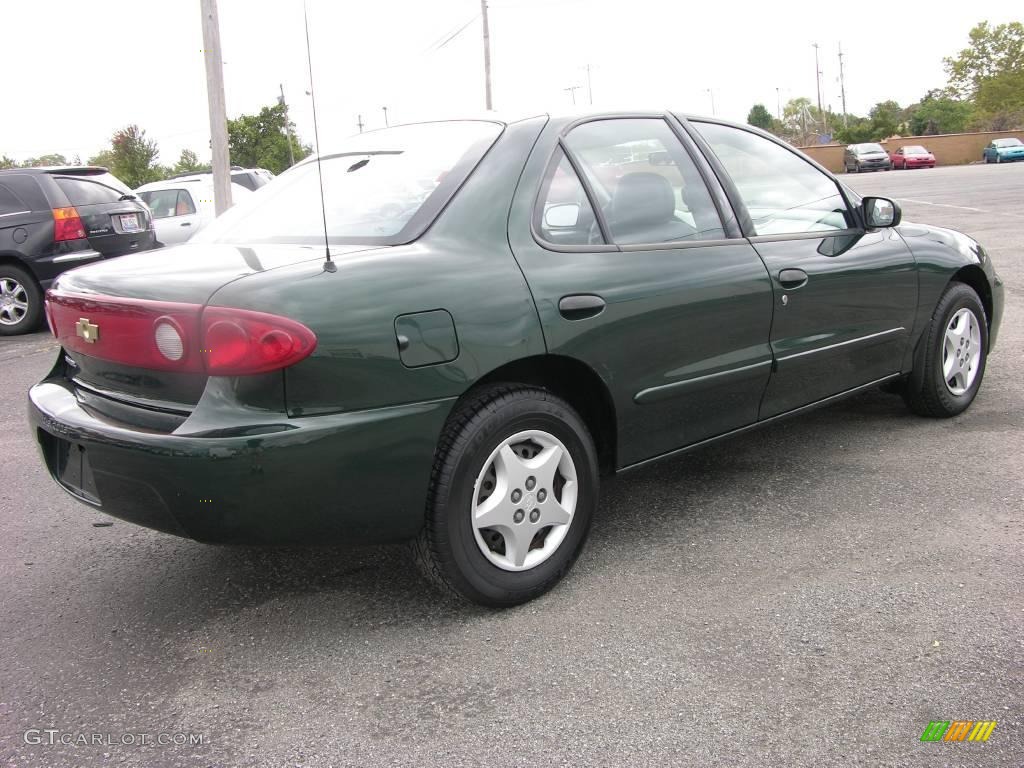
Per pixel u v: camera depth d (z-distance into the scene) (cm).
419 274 252
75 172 937
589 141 314
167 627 279
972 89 7156
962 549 307
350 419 236
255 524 234
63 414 261
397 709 230
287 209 310
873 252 395
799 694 229
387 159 315
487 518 268
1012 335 624
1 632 278
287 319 227
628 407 301
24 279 890
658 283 304
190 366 233
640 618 271
